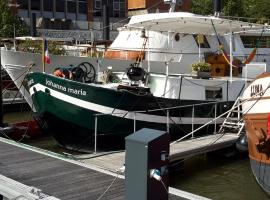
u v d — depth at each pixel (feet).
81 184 23.67
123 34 50.06
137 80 41.04
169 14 43.73
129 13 143.54
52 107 38.29
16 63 45.06
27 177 24.88
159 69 47.06
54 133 40.22
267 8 136.77
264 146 27.25
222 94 42.93
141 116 37.88
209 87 42.39
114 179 24.27
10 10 100.89
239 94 43.91
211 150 36.47
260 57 57.31
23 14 125.08
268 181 28.12
